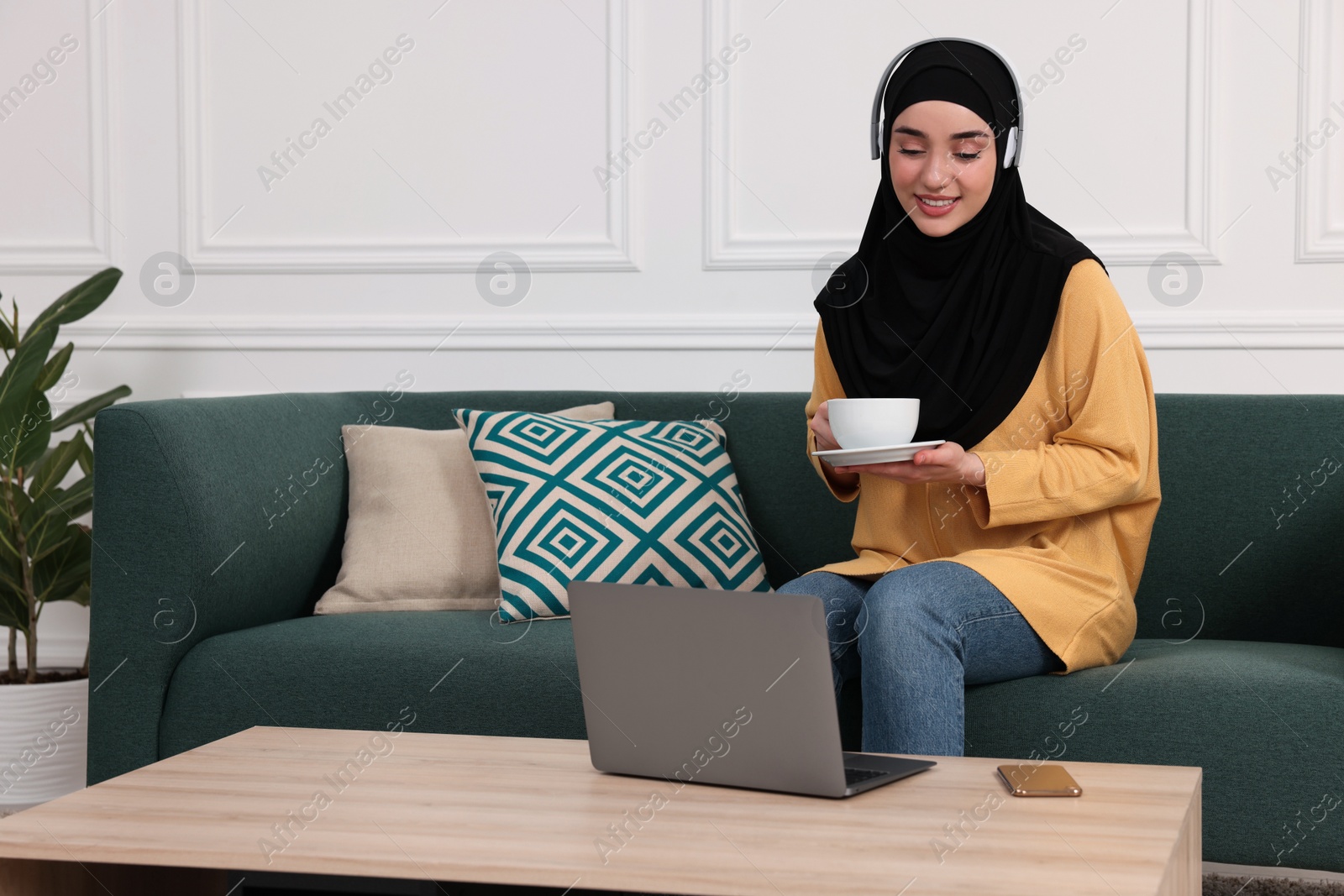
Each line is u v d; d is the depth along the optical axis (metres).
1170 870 0.81
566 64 2.44
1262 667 1.42
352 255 2.50
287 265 2.52
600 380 2.41
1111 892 0.75
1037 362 1.53
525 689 1.55
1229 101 2.19
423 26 2.48
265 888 0.92
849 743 1.52
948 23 2.29
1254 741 1.34
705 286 2.39
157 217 2.57
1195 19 2.19
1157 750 1.37
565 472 1.88
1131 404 1.48
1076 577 1.45
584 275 2.43
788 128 2.35
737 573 1.87
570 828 0.91
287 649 1.62
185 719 1.61
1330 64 2.14
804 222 2.36
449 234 2.48
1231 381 2.19
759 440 2.07
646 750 1.05
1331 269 2.15
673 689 1.03
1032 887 0.76
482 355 2.46
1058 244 1.56
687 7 2.38
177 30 2.55
